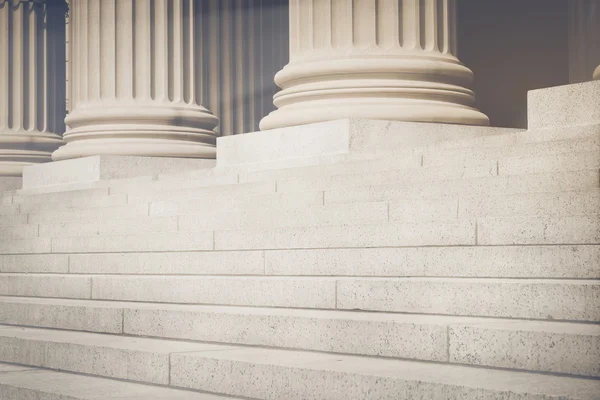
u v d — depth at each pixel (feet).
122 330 46.55
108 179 99.86
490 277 38.27
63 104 138.10
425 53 78.69
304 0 80.89
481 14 107.96
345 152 71.26
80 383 39.06
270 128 79.82
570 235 37.17
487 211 43.09
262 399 33.19
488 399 26.21
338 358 34.47
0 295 63.77
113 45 104.53
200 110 106.11
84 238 65.31
